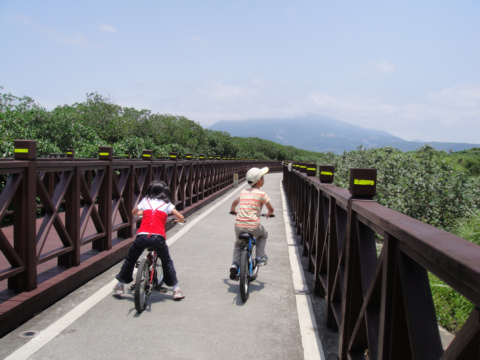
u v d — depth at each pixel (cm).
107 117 2048
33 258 448
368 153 1240
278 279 611
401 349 208
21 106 1364
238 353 375
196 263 682
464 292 131
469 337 130
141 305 460
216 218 1161
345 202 337
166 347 381
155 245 477
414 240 173
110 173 654
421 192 839
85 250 651
